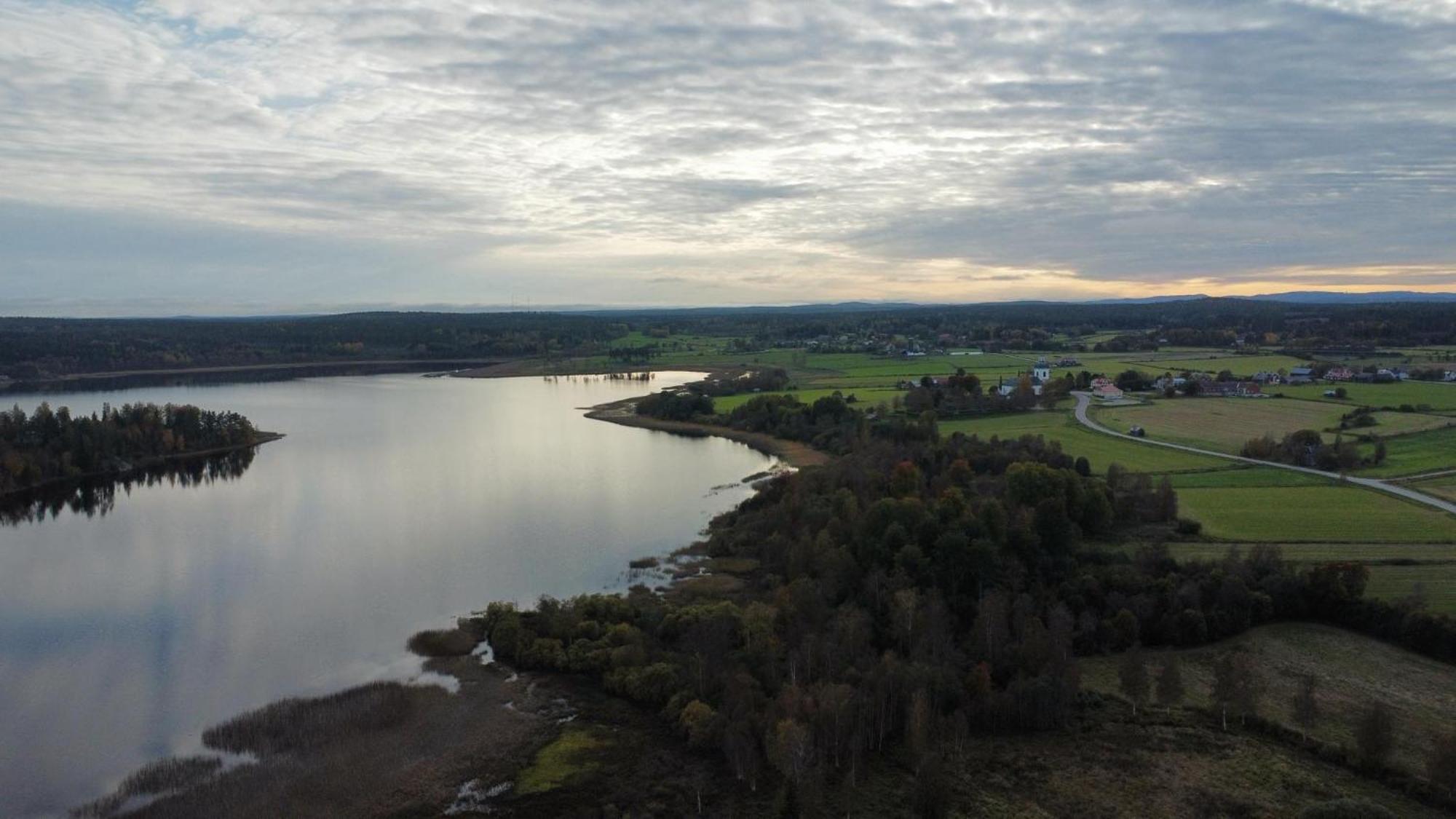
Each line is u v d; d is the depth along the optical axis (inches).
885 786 2337.6
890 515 3634.4
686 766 2468.0
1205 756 2436.0
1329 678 2819.9
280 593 3784.5
